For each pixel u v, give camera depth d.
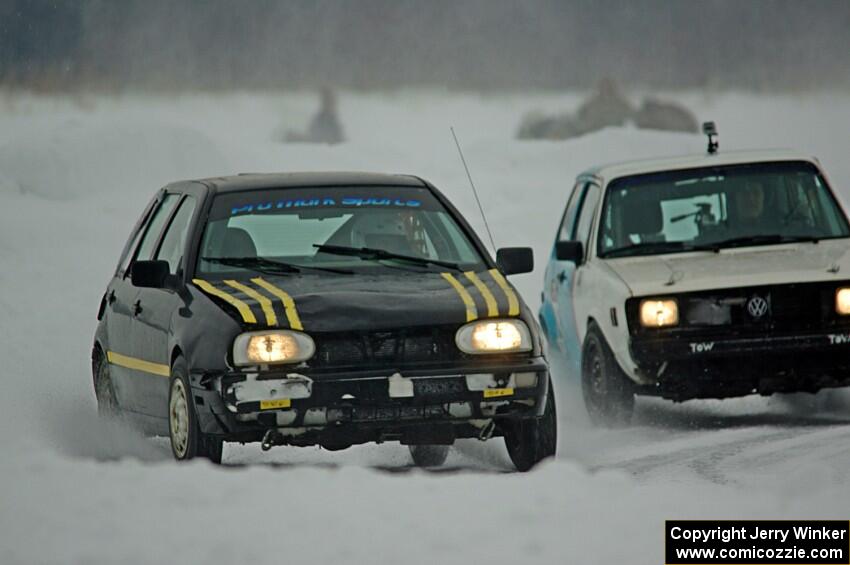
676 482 30.88
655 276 41.25
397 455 36.81
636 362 40.41
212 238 34.09
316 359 30.67
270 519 24.19
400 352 30.95
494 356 31.31
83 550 22.39
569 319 46.03
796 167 45.16
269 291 32.06
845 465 31.52
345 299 31.48
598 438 39.22
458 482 27.25
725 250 43.41
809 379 40.59
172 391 32.66
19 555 22.11
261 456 36.28
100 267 66.12
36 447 32.50
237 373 30.41
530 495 26.05
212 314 31.55
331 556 22.02
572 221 48.34
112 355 37.88
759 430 38.22
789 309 40.50
